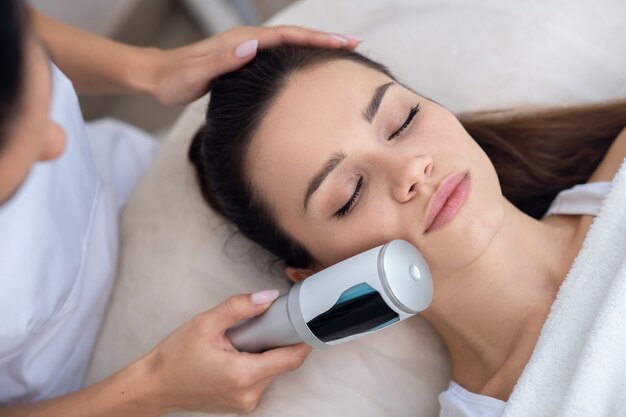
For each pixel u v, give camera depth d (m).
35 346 1.00
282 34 1.05
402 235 0.91
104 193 1.15
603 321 0.85
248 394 0.97
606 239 0.93
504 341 0.97
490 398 0.93
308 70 0.97
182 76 1.09
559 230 1.02
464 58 1.20
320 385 1.05
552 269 0.98
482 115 1.14
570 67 1.18
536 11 1.20
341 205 0.92
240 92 1.00
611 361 0.83
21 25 0.52
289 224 1.00
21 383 1.02
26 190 0.89
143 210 1.19
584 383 0.83
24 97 0.53
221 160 1.03
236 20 1.84
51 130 0.63
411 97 0.96
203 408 1.00
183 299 1.11
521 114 1.13
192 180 1.18
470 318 0.99
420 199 0.89
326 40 1.04
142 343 1.11
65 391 1.10
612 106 1.11
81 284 1.04
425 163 0.88
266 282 1.11
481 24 1.21
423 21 1.23
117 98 1.91
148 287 1.13
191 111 1.24
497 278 0.96
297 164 0.94
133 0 1.85
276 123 0.96
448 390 1.00
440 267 0.93
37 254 0.91
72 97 1.02
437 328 1.05
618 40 1.17
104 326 1.14
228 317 0.94
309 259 1.04
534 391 0.87
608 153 1.07
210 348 0.94
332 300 0.85
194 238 1.14
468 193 0.90
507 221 0.97
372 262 0.82
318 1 1.29
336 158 0.92
